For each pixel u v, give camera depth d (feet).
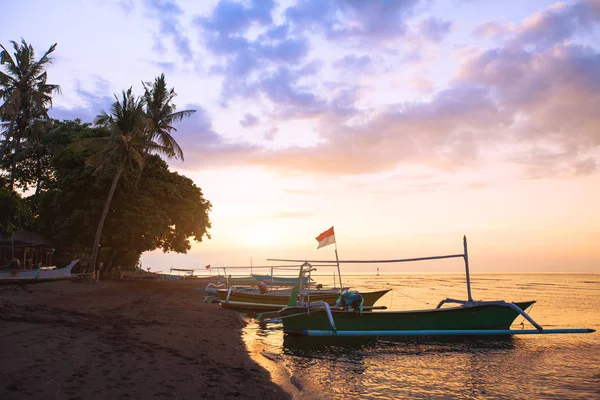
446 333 43.34
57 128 126.52
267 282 122.21
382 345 43.19
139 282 121.90
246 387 24.26
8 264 90.74
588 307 92.02
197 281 160.86
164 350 31.07
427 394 26.63
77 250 126.11
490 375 31.65
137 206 105.09
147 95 104.37
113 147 92.63
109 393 19.85
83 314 44.75
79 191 105.91
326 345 42.75
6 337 27.68
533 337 48.70
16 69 107.34
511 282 295.28
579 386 28.91
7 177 128.98
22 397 17.78
